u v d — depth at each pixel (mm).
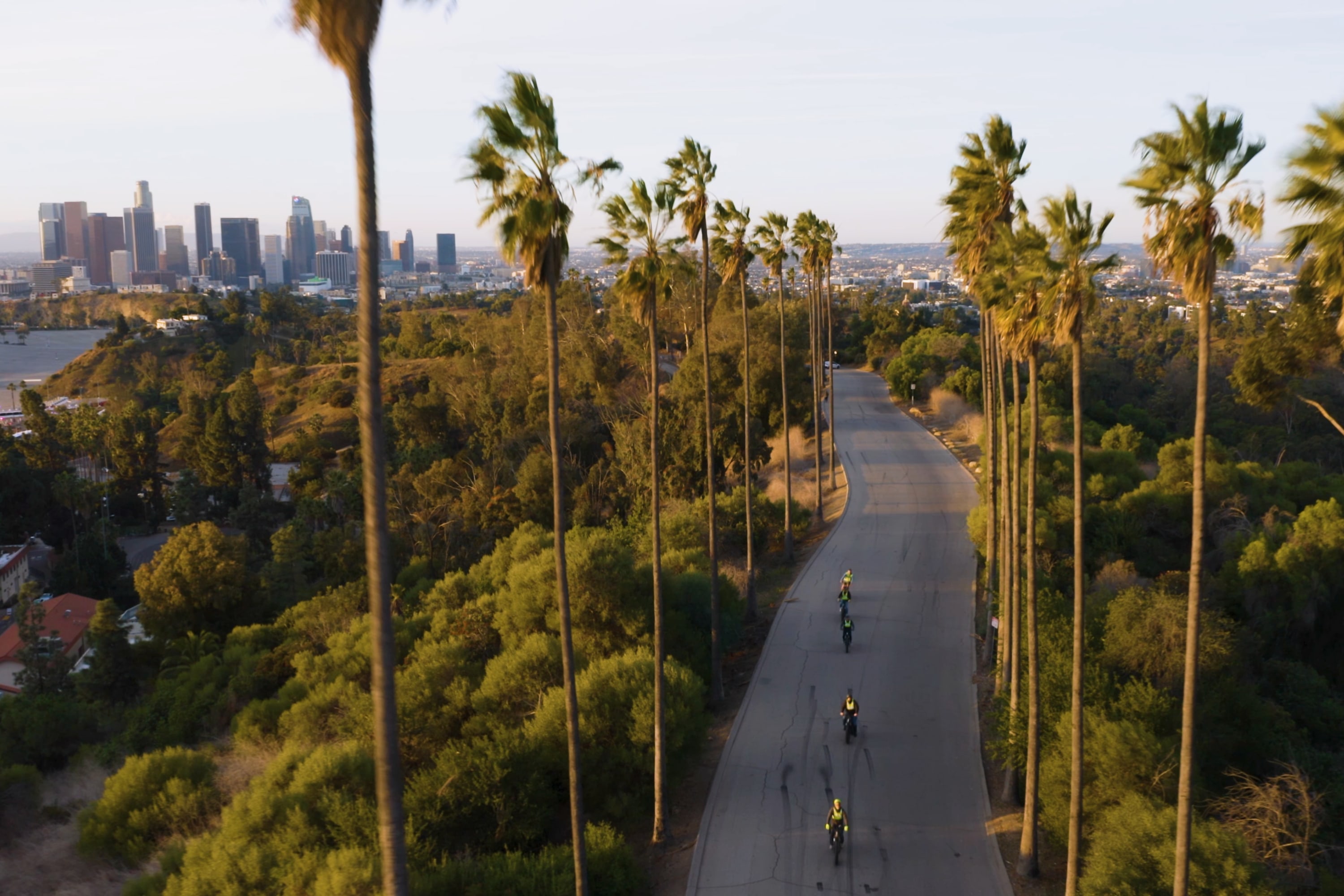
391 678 9188
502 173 13734
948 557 37031
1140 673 22281
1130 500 40156
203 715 33375
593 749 20859
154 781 23891
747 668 27516
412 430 82812
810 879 17172
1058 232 14945
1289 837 17000
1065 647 22375
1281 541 35562
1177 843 12766
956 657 27391
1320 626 33656
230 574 49719
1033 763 16812
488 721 22734
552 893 15961
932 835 18531
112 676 42188
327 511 69000
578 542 28422
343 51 8562
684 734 20781
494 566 37969
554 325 14859
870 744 22359
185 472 91188
